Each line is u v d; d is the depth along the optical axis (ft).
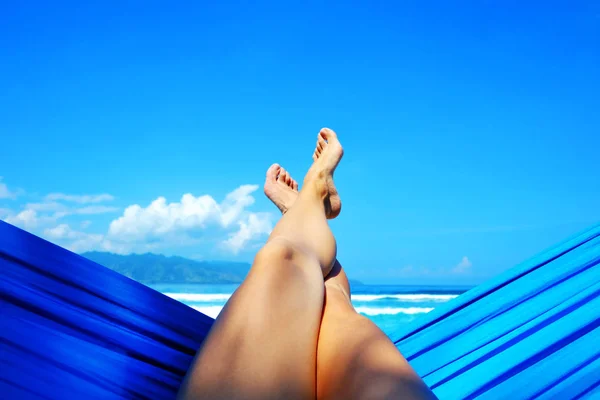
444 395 5.12
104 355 4.35
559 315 6.29
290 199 10.13
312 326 3.92
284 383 3.34
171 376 4.46
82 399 3.92
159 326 4.93
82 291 4.84
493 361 5.56
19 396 3.76
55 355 4.15
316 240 5.77
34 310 4.45
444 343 6.29
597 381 4.90
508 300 6.93
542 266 7.64
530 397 4.84
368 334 3.75
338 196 8.30
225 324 3.60
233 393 3.17
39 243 4.97
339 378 3.46
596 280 6.95
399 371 3.21
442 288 159.02
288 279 4.05
